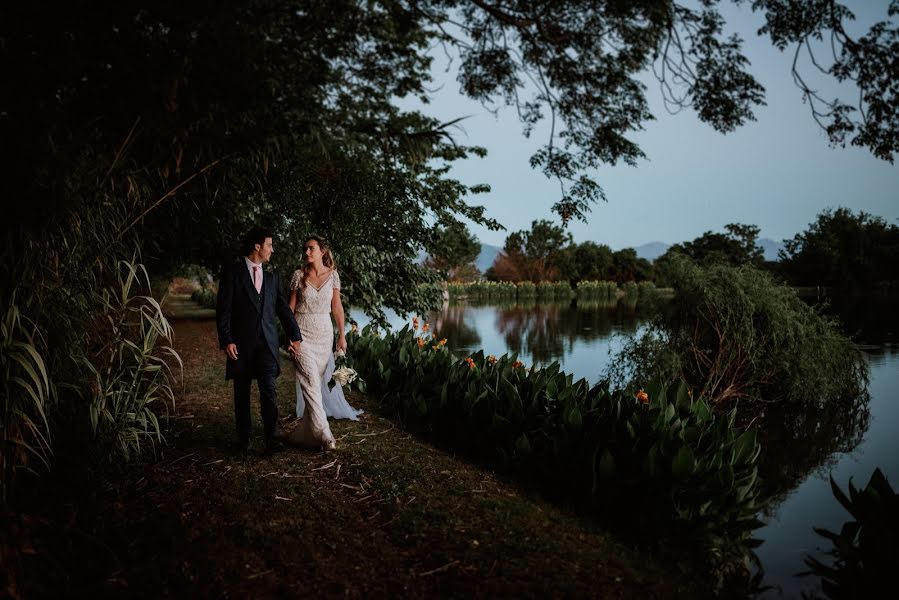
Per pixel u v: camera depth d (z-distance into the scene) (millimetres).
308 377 4117
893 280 41062
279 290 4113
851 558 2830
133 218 3621
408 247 7020
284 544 2641
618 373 8219
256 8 3025
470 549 2650
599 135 4289
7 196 2559
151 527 2805
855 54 3443
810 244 42906
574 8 3723
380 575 2412
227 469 3646
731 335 7785
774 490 4781
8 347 2424
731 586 2924
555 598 2273
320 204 6023
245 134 3449
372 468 3719
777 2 3510
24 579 2293
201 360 8375
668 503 3047
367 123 3783
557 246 50062
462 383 4680
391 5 3354
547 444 3754
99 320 3455
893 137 3543
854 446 6117
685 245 55688
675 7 3537
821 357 7754
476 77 4215
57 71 2764
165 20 2830
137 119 3021
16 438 2572
